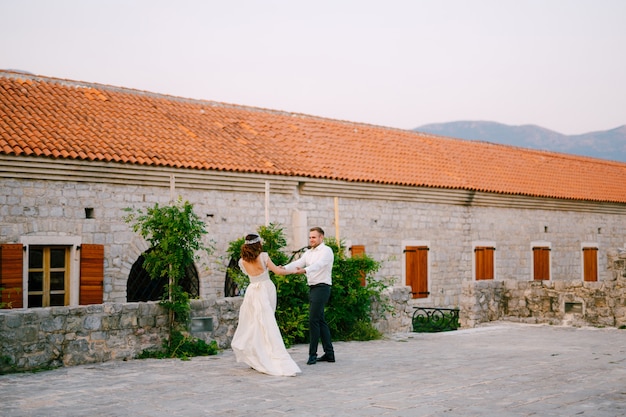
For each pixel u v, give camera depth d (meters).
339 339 14.37
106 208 17.00
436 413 6.95
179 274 12.02
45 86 19.58
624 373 9.71
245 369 10.02
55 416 6.85
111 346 10.89
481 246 26.08
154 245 12.67
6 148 15.31
